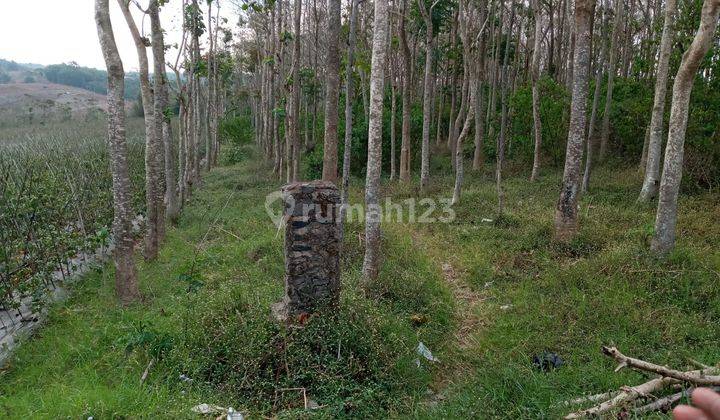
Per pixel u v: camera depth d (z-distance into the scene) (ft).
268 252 25.16
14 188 26.91
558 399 12.42
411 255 24.44
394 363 14.42
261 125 74.84
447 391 14.16
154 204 25.88
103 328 17.35
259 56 61.67
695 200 30.12
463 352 16.51
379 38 19.48
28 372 15.10
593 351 15.07
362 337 14.71
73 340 16.65
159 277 22.85
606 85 48.26
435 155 58.95
